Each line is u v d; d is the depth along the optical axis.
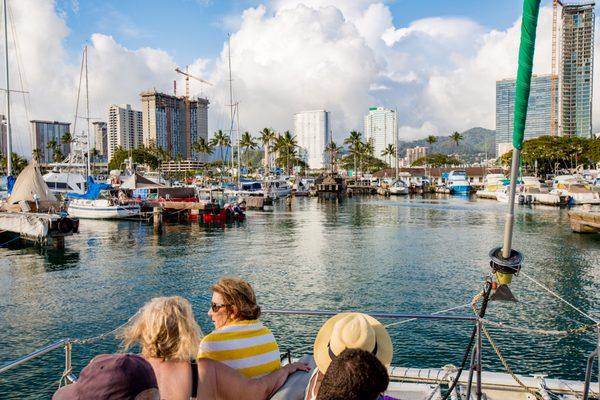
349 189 114.19
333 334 2.74
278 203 84.94
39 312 17.58
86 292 20.55
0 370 4.35
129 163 96.44
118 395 2.10
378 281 22.03
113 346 14.01
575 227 38.66
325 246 33.34
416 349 13.47
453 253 29.86
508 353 13.16
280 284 21.70
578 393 5.28
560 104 194.50
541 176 135.88
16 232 34.38
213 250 32.09
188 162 191.62
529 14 2.85
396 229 43.62
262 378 3.62
